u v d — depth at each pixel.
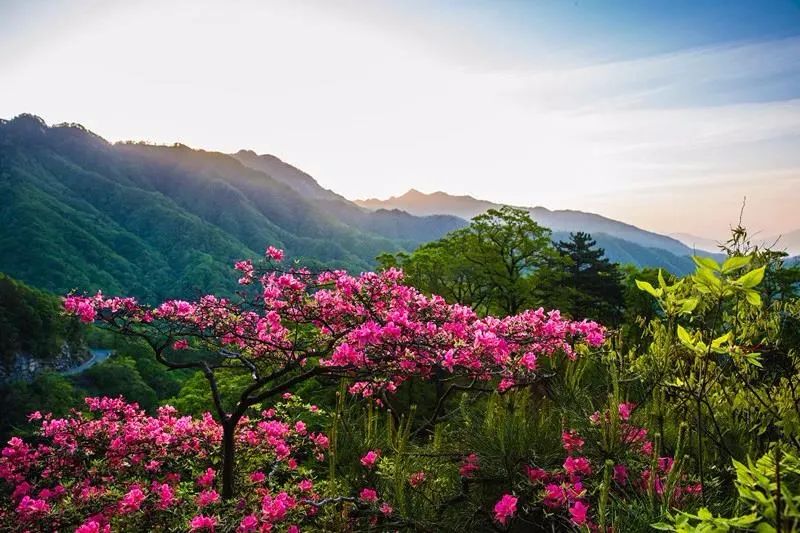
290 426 8.11
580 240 35.62
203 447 6.88
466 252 28.39
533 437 4.66
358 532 4.43
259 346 6.47
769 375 3.93
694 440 3.85
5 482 6.34
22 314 68.94
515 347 5.47
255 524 4.57
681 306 2.74
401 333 5.11
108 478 6.42
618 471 3.87
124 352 70.75
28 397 55.66
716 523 1.54
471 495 4.52
